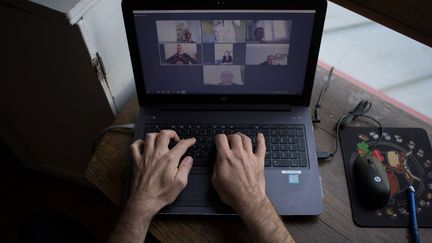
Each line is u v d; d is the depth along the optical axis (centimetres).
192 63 81
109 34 88
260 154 78
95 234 148
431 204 75
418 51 114
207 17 75
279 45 78
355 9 84
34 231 74
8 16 84
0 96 119
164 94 87
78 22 78
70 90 102
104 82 94
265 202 71
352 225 74
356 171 78
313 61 80
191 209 74
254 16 75
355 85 95
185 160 77
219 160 75
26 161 158
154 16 75
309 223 74
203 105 88
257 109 87
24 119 127
